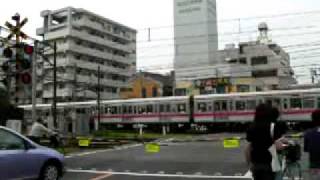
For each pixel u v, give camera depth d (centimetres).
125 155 1988
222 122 4278
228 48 8869
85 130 3425
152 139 3153
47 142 2036
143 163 1667
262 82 7944
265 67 8300
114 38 9950
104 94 9131
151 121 4631
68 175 1369
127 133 4112
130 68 10262
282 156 892
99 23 9412
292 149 938
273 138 608
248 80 7744
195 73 8269
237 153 1938
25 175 1037
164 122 4562
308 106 3888
